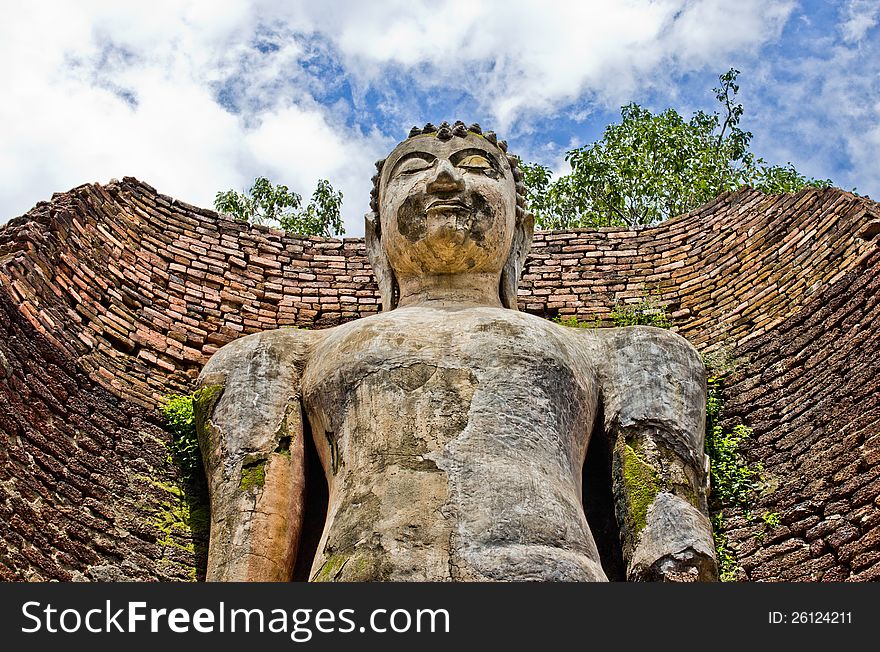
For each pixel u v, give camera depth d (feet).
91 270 31.12
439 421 21.86
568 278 35.81
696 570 21.06
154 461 27.40
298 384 24.26
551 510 20.83
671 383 24.08
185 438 27.76
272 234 36.11
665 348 24.59
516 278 27.14
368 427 22.18
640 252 36.04
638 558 21.53
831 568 24.72
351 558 20.12
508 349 23.00
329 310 35.27
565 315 35.19
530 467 21.40
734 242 34.47
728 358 31.30
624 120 50.67
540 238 36.73
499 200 26.43
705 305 33.86
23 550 22.72
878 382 26.94
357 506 20.95
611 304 35.14
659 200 48.98
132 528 25.46
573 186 49.80
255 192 49.16
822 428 27.48
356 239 36.70
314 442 23.63
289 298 35.14
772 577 25.48
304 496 23.22
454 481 20.92
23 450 24.53
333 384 23.13
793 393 29.04
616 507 22.88
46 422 25.88
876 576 23.65
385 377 22.62
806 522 25.82
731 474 27.76
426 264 26.12
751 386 30.07
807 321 30.45
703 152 49.34
